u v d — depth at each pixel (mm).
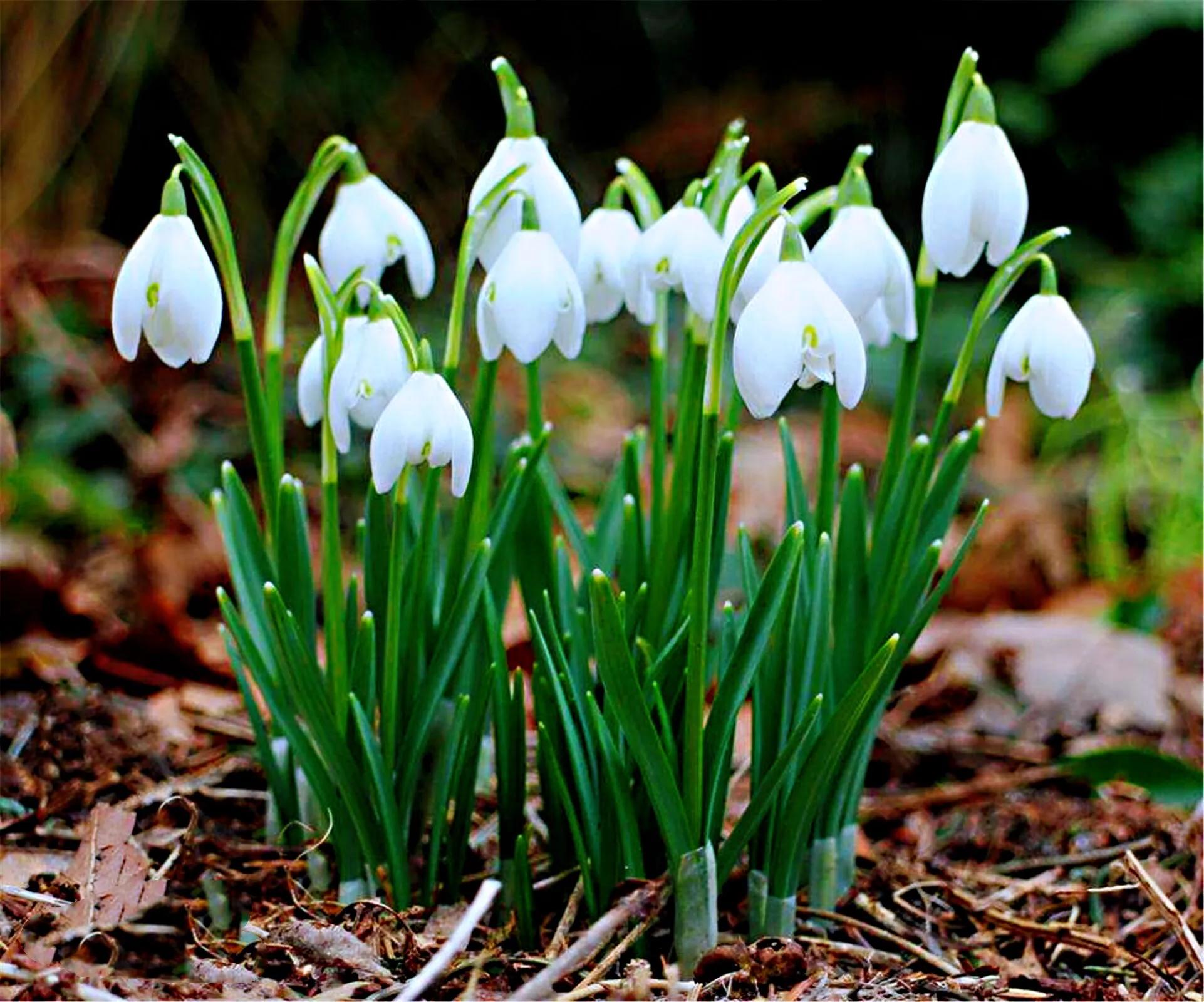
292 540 642
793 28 1589
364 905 625
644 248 621
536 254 608
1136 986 644
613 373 1351
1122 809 723
